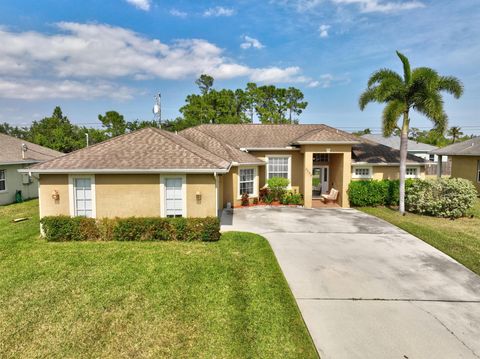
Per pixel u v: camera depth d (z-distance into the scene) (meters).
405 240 11.54
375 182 18.27
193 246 10.74
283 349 5.30
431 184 15.87
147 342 5.52
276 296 7.13
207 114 49.84
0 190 19.23
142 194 12.31
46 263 9.18
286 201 19.05
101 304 6.81
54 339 5.61
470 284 7.88
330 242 11.27
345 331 5.84
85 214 12.39
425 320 6.22
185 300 6.96
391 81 15.39
